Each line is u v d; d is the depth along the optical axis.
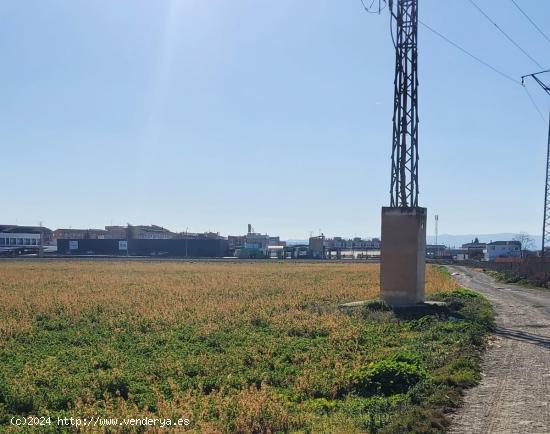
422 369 15.54
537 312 31.48
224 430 11.97
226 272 68.44
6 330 24.88
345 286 46.84
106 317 29.16
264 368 17.84
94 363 18.36
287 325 25.66
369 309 29.70
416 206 30.61
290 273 67.25
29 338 23.47
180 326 26.05
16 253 132.38
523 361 17.64
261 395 14.10
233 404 13.56
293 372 17.23
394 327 24.73
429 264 107.69
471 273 79.06
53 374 17.12
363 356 18.77
